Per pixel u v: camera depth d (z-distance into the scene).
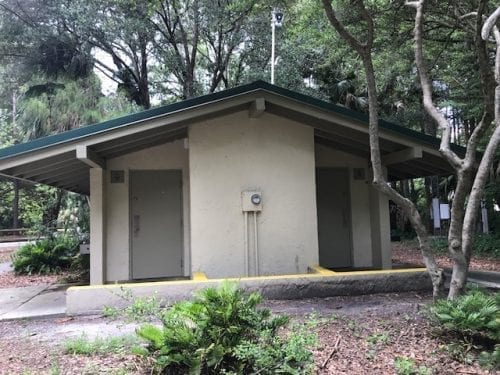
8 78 17.80
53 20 16.02
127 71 18.98
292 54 17.59
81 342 4.66
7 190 30.70
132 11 15.95
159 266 8.93
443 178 20.34
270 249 8.10
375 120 5.96
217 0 16.38
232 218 8.05
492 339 4.48
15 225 28.94
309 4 11.29
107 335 5.17
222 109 7.61
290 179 8.27
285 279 6.99
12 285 10.02
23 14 15.85
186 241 9.02
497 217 16.12
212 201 8.02
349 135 8.61
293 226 8.20
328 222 9.80
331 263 9.72
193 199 7.98
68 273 11.55
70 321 6.11
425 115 18.34
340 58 14.35
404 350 4.50
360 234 9.85
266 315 4.02
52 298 8.02
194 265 7.89
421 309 5.75
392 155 9.10
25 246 12.66
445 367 4.16
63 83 15.48
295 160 8.31
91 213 8.39
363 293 7.23
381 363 4.19
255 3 11.12
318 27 12.78
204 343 3.65
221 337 3.67
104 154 8.59
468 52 11.91
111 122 7.12
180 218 9.05
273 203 8.19
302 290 7.02
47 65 16.03
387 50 12.64
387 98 19.00
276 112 8.23
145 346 4.20
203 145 8.07
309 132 8.40
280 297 6.94
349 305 6.49
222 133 8.15
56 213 17.91
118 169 8.93
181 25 17.69
